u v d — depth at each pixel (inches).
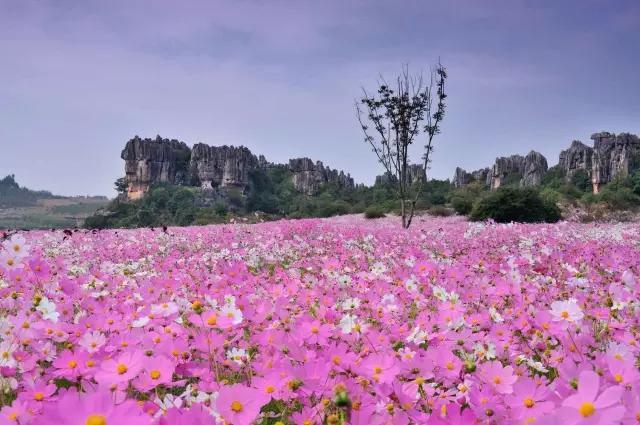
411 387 79.6
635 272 232.1
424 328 115.8
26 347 98.1
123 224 4037.9
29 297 138.3
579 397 60.6
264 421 80.5
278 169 5944.9
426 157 863.7
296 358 89.8
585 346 103.5
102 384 70.9
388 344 104.4
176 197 4493.1
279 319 119.1
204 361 96.0
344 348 90.7
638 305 139.0
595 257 263.1
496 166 4773.6
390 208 1683.1
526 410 68.0
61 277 184.9
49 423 49.9
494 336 114.8
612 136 4045.3
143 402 70.9
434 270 197.5
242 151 5177.2
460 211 1346.0
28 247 143.7
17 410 66.0
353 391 74.8
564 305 105.5
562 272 206.5
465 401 75.5
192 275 197.8
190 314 112.3
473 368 77.2
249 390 67.6
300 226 536.4
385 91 854.5
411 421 72.8
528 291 161.9
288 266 269.1
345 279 173.9
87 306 137.6
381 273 186.2
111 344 98.7
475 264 232.2
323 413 69.3
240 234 461.1
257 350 107.1
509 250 336.2
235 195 4891.7
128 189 5182.1
